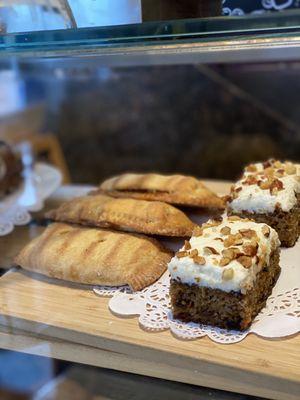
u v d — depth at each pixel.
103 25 0.40
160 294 0.43
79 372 0.41
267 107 0.92
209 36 0.38
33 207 0.64
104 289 0.45
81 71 0.86
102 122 0.98
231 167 0.92
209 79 0.91
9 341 0.43
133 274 0.45
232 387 0.36
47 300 0.44
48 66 0.76
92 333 0.40
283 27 0.36
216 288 0.38
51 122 1.01
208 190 0.58
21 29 0.42
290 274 0.45
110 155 0.97
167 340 0.38
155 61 0.64
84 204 0.54
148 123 0.96
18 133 0.97
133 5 0.39
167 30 0.38
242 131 0.94
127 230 0.51
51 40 0.41
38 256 0.48
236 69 0.90
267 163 0.57
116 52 0.43
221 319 0.39
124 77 0.92
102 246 0.48
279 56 0.65
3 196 0.68
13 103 0.98
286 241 0.50
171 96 0.94
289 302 0.41
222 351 0.37
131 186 0.57
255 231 0.42
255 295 0.39
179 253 0.40
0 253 0.53
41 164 0.82
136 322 0.41
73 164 0.96
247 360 0.36
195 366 0.37
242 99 0.92
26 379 0.43
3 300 0.45
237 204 0.51
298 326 0.38
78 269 0.46
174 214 0.52
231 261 0.38
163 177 0.59
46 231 0.53
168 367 0.38
